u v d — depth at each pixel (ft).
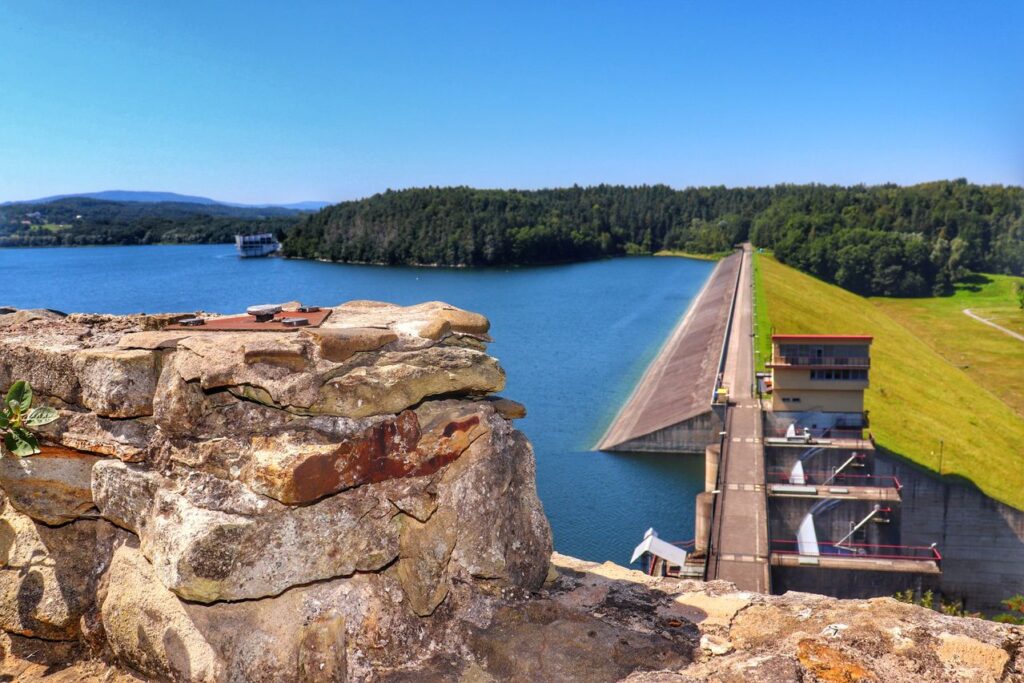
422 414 20.04
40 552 19.85
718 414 230.48
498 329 463.42
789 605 21.25
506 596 20.75
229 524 16.01
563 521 191.31
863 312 492.95
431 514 19.35
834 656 17.95
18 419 18.58
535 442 256.32
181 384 17.98
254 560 16.28
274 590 16.56
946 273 602.44
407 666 17.74
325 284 606.96
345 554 17.58
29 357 20.24
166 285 565.94
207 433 18.07
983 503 187.93
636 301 571.28
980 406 302.66
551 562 24.21
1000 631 19.06
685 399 261.65
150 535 17.28
